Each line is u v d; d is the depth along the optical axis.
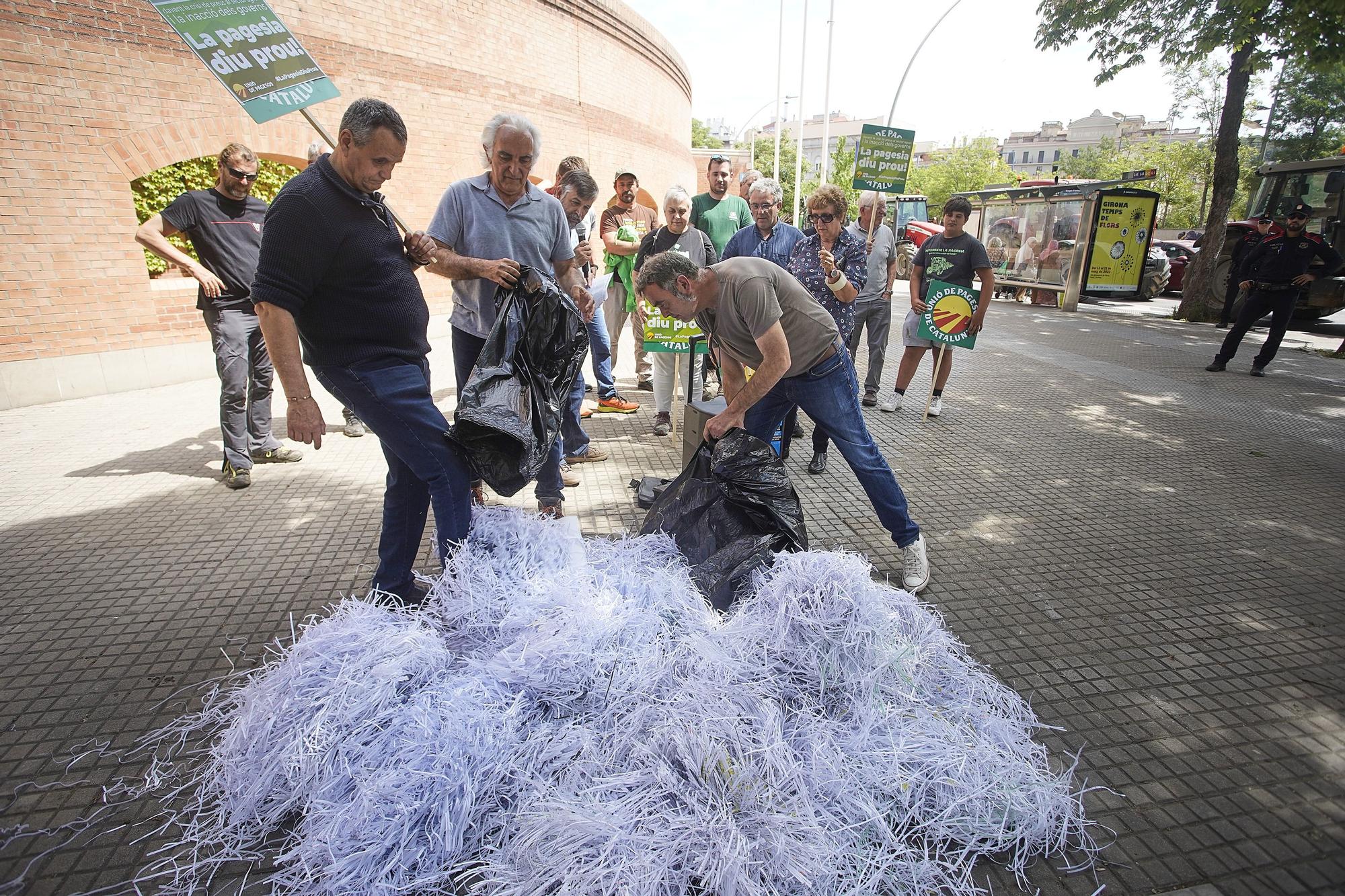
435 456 2.84
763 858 1.79
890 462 5.23
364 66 8.38
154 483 4.50
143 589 3.25
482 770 2.01
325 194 2.55
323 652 2.19
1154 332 12.18
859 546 3.81
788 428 4.79
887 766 2.10
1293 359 9.95
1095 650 2.98
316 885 1.83
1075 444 5.79
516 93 10.77
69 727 2.40
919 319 6.09
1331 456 5.61
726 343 3.34
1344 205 12.11
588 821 1.79
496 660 2.32
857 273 4.55
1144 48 13.16
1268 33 11.01
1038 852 2.04
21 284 6.05
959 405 6.98
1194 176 38.44
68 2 6.04
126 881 1.87
